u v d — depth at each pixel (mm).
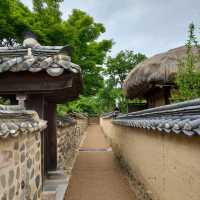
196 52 6539
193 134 2291
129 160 7699
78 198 5938
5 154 2357
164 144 3818
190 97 5301
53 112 6508
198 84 5340
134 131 6766
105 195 6164
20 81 4129
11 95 4410
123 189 6672
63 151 8484
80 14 10672
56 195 5164
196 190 2602
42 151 5195
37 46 4766
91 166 9805
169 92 7488
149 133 4871
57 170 6449
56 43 8398
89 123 42781
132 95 9641
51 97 5473
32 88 4133
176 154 3246
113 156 12398
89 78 10695
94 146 16547
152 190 4652
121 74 22359
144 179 5414
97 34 10555
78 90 5453
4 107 2877
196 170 2604
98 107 35219
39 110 4465
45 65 3941
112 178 7848
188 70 5449
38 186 4059
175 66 6559
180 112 3109
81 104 27141
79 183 7246
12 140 2545
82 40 10133
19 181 2842
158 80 6773
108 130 19078
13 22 7359
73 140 12578
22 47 4734
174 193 3336
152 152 4637
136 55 22172
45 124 3945
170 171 3516
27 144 3248
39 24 8156
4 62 4078
